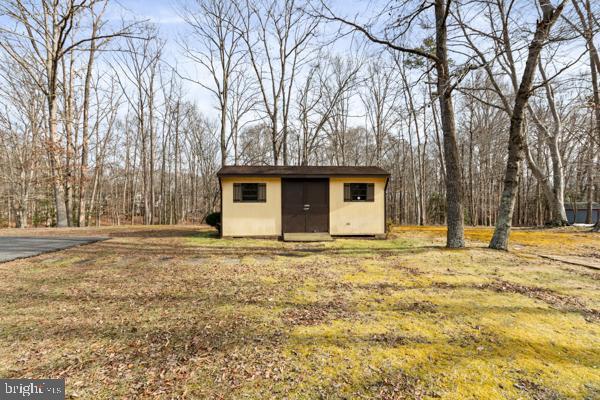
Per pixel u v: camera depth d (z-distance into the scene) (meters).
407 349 2.78
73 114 17.28
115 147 27.91
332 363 2.55
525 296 4.22
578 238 9.95
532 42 6.40
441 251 7.55
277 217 10.62
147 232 12.16
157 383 2.29
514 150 7.59
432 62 8.75
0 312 3.66
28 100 18.47
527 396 2.12
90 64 17.22
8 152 20.58
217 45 17.59
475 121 24.14
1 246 8.03
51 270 5.72
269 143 26.77
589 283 4.86
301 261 6.73
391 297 4.23
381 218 10.88
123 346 2.85
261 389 2.21
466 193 26.86
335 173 10.62
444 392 2.16
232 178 10.49
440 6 7.83
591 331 3.14
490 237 10.39
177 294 4.38
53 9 13.84
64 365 2.53
